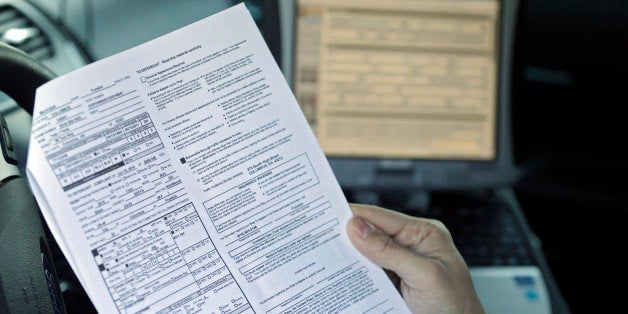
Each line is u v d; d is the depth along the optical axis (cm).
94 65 46
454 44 90
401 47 89
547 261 91
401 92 90
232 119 48
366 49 89
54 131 45
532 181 97
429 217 87
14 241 42
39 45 76
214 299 47
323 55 88
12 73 51
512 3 90
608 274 90
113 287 45
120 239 45
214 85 48
